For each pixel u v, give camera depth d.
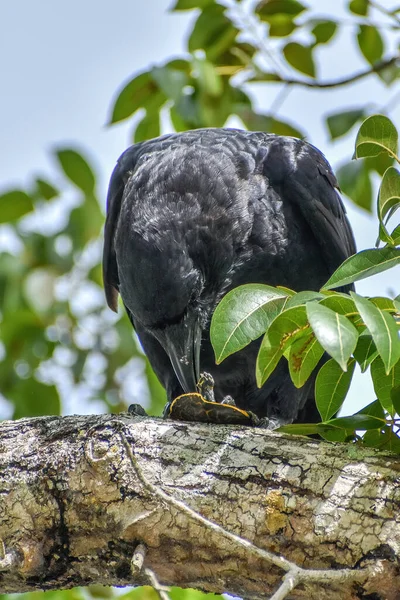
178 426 7.78
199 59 12.32
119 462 7.56
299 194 11.61
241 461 7.41
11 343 14.62
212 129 12.15
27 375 14.83
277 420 11.70
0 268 14.38
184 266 10.16
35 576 7.77
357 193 12.66
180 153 11.16
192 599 10.89
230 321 6.97
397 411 7.27
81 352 14.72
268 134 12.11
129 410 10.38
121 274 10.45
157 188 10.74
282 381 11.60
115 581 7.68
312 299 6.80
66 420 8.07
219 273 10.72
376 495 6.98
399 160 8.00
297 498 7.12
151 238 10.21
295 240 11.53
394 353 6.21
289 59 13.48
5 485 7.77
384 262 7.34
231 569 7.23
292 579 5.98
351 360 7.50
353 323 6.88
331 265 12.08
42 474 7.71
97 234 14.41
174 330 10.18
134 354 14.80
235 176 11.12
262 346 6.89
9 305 14.52
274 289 7.16
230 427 7.75
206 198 10.72
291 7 13.30
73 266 14.48
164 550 7.37
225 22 13.17
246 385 11.77
